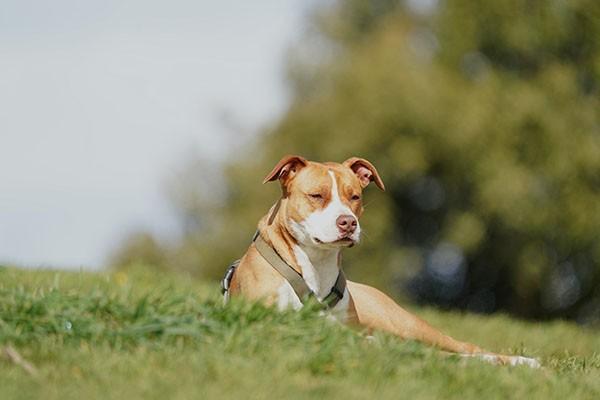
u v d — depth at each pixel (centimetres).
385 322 888
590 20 3022
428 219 3189
